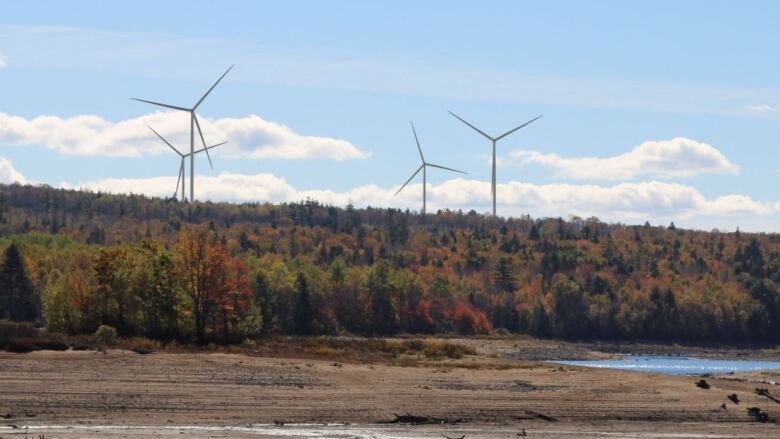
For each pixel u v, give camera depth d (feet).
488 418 247.50
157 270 425.69
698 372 555.28
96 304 435.12
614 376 324.19
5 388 241.35
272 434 211.82
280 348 386.32
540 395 277.64
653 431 239.09
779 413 267.18
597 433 232.53
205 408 238.48
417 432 223.30
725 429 245.45
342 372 298.97
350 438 211.00
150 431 208.13
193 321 424.46
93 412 226.79
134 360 293.84
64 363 279.69
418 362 353.92
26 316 594.24
